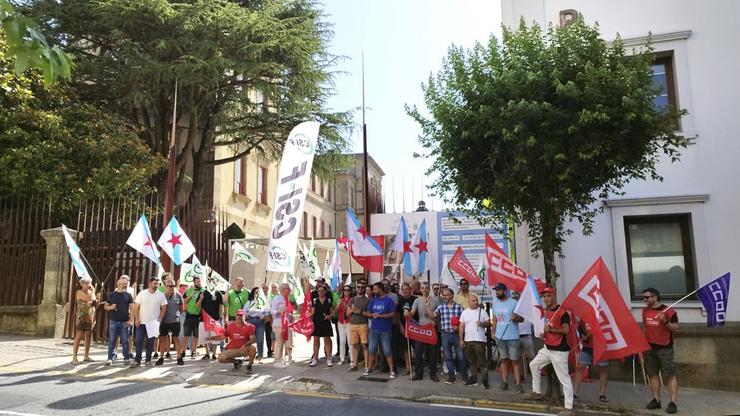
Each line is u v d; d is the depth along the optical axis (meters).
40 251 13.71
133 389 8.38
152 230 15.21
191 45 17.23
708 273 10.40
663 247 10.94
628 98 7.93
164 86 18.06
